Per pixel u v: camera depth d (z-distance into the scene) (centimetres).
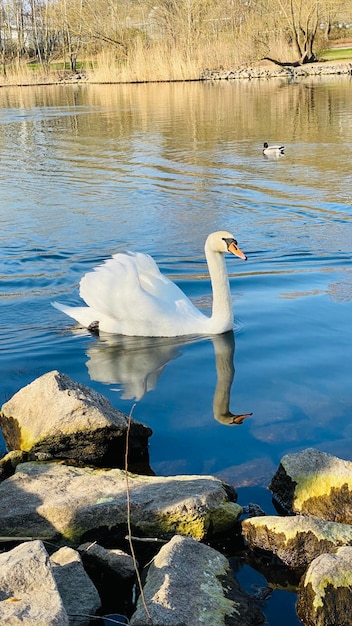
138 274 416
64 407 289
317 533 231
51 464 278
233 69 2620
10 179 886
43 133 1297
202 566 217
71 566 215
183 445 284
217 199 754
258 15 2905
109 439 287
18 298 475
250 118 1386
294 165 914
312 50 2931
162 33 2898
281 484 260
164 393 327
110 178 877
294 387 328
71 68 3425
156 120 1421
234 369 351
